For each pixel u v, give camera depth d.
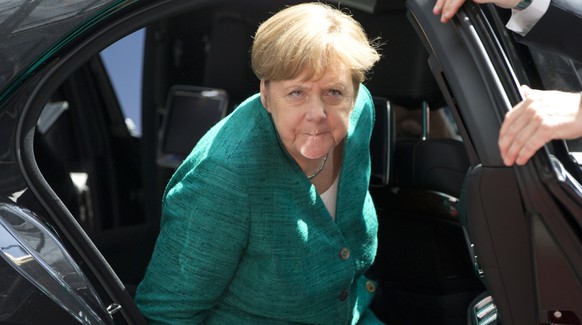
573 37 3.30
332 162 3.59
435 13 3.23
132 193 7.03
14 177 3.25
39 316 3.14
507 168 3.08
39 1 3.29
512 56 3.78
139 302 3.57
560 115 2.96
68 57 3.30
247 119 3.45
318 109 3.23
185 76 7.10
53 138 6.59
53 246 3.26
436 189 4.70
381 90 4.78
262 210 3.37
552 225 3.06
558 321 3.22
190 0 3.39
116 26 3.34
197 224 3.36
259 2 5.86
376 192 4.90
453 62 3.16
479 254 3.24
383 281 5.08
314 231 3.49
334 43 3.17
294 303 3.52
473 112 3.11
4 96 3.24
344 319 3.69
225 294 3.59
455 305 4.86
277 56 3.18
